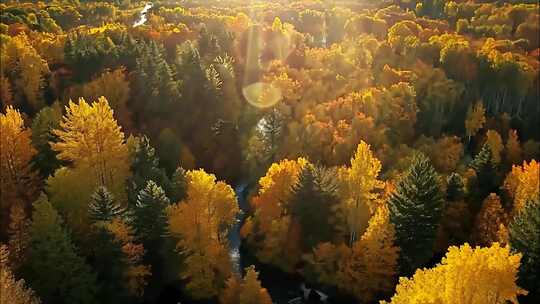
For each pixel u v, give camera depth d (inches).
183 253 2193.7
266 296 1990.7
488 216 2405.3
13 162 2250.2
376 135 3147.1
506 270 1342.3
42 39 3978.8
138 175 2368.4
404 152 3053.6
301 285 2410.2
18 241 1984.5
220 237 2343.8
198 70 3543.3
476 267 1336.1
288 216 2421.3
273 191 2488.9
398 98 3398.1
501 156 3321.9
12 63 3405.5
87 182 2217.0
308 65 4256.9
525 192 2471.7
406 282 1518.2
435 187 2212.1
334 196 2384.4
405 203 2212.1
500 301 1358.3
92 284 1957.4
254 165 3243.1
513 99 4069.9
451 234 2551.7
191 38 4375.0
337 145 3080.7
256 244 2566.4
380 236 2172.7
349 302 2303.2
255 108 3612.2
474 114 3577.8
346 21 6053.2
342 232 2400.3
